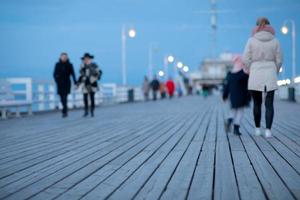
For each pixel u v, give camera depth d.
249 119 12.16
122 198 3.74
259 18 7.55
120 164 5.32
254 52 7.46
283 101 25.83
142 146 6.89
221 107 20.12
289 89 24.94
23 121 12.94
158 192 3.91
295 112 14.84
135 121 12.10
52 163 5.49
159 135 8.43
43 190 4.08
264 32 7.47
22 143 7.57
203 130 9.23
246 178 4.38
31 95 15.92
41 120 13.26
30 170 5.06
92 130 9.66
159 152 6.22
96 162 5.50
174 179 4.41
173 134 8.55
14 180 4.53
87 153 6.27
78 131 9.48
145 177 4.54
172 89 38.31
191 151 6.25
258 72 7.45
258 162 5.25
